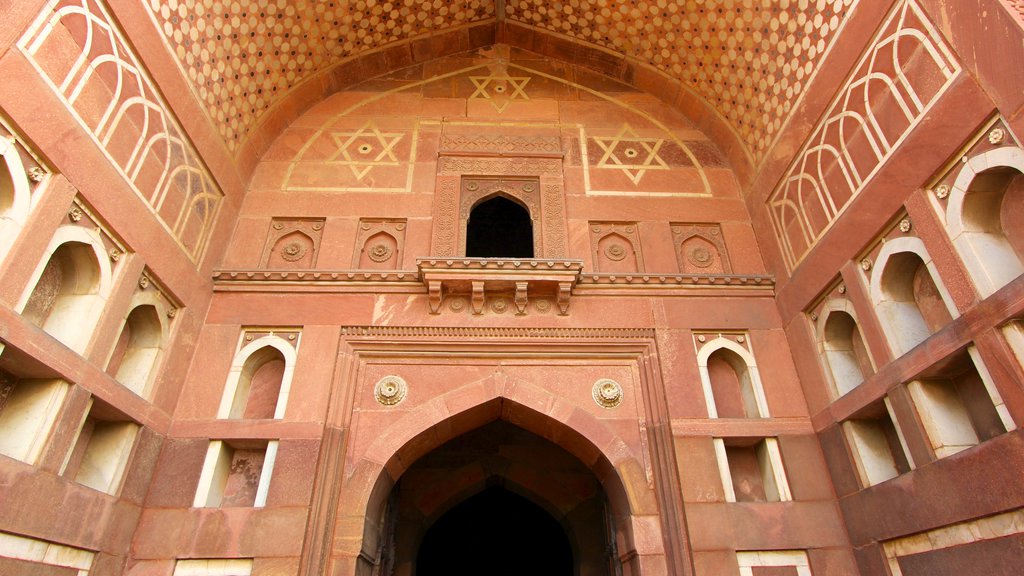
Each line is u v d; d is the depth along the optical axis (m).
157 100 3.52
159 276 3.53
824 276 3.81
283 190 4.73
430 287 4.11
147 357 3.54
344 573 3.32
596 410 3.95
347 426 3.76
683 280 4.39
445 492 5.33
